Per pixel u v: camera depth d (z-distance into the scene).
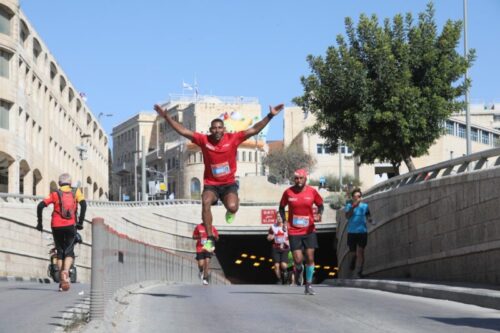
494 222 16.72
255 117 122.94
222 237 67.62
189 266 37.72
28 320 10.27
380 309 12.55
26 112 56.38
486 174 17.11
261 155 119.38
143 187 69.44
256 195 85.69
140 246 20.00
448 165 20.80
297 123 118.50
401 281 18.53
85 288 17.64
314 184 93.62
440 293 15.01
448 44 29.31
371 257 29.23
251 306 12.94
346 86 29.36
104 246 10.53
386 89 29.20
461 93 29.89
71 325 9.16
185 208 67.56
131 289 16.55
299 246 15.79
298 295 15.97
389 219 25.92
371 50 29.34
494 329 9.99
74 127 80.19
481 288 15.01
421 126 29.16
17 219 33.81
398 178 25.95
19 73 54.59
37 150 61.44
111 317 10.23
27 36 57.88
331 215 58.22
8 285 20.08
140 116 145.88
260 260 74.19
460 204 18.95
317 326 10.20
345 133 30.61
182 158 119.19
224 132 12.53
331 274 66.69
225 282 67.44
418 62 29.41
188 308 12.41
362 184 95.62
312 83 30.02
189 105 124.19
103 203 50.34
